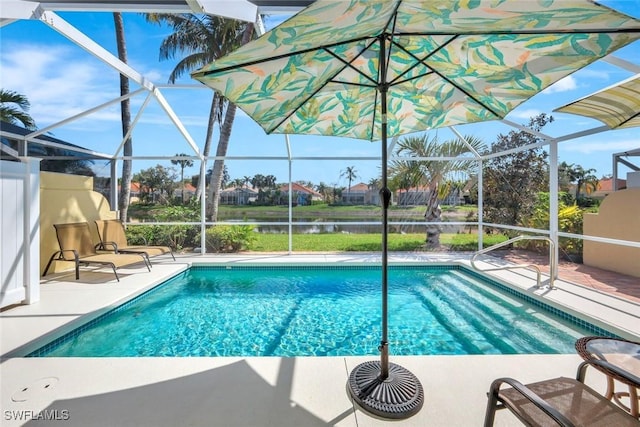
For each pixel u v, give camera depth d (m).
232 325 3.95
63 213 5.76
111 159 7.34
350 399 2.04
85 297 4.21
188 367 2.43
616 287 4.71
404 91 2.62
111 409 1.94
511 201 8.75
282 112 2.67
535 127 10.62
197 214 8.64
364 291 5.36
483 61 2.09
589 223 6.37
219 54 11.99
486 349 3.30
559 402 1.51
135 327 3.85
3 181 3.57
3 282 3.57
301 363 2.50
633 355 1.75
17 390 2.14
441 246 9.02
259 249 9.83
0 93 11.44
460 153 8.78
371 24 1.73
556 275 5.14
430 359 2.58
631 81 2.39
